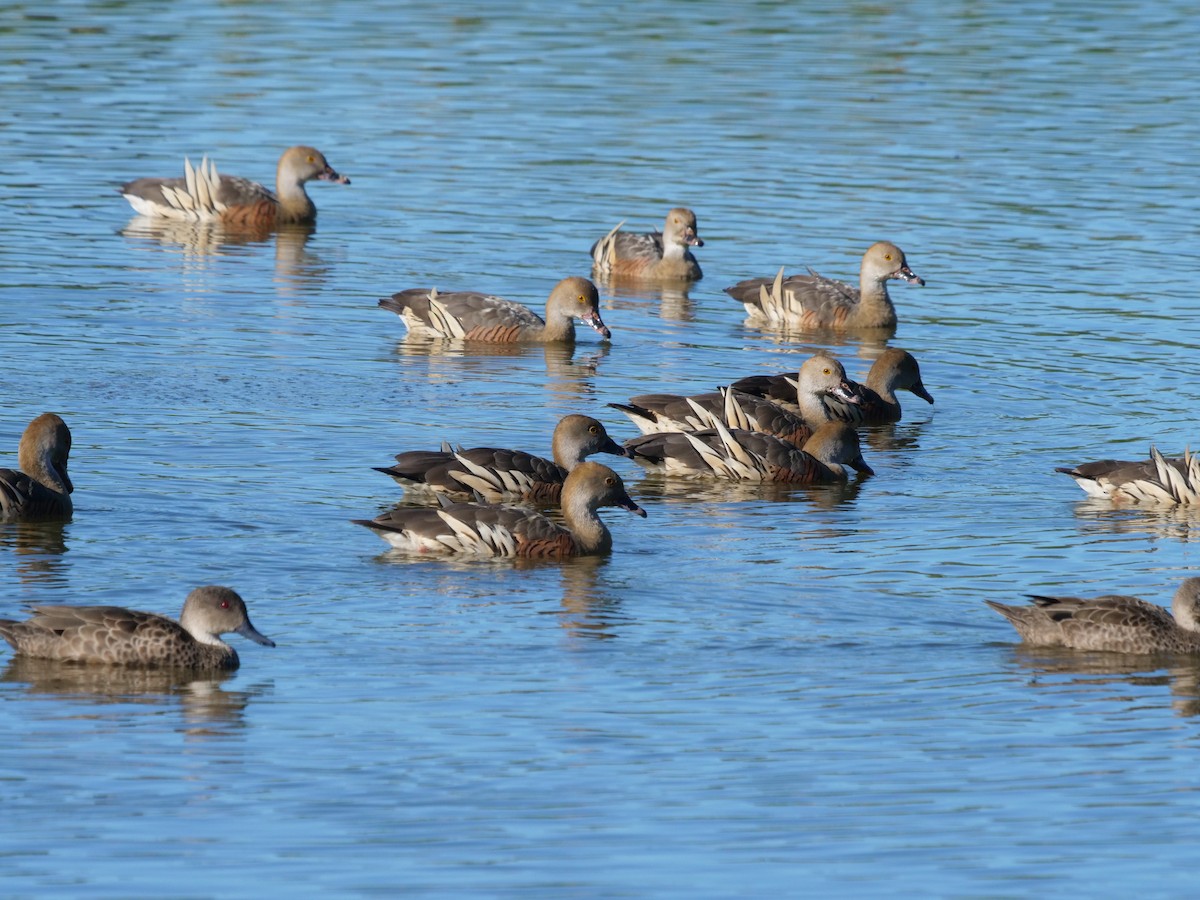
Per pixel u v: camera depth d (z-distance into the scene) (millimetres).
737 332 33344
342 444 25203
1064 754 16156
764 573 20719
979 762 15930
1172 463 24062
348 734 16203
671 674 17703
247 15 54719
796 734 16406
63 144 42062
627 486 24703
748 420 26594
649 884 13758
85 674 17516
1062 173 40812
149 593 19328
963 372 30188
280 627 18625
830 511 23453
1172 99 46500
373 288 34250
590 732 16344
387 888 13641
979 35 53562
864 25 54781
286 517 22062
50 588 19391
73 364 28484
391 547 21156
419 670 17625
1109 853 14398
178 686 17219
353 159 41594
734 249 36781
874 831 14680
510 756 15812
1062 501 23891
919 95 46812
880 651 18406
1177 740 16453
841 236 37156
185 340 30250
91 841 14266
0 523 21344
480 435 25938
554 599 19641
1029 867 14148
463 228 37875
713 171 41031
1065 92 47188
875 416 27922
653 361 31062
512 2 57094
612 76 48219
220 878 13742
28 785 15133
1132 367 29922
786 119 44688
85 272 34250
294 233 38250
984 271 35062
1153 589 20312
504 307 32094
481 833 14531
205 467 23906
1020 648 18609
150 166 40906
